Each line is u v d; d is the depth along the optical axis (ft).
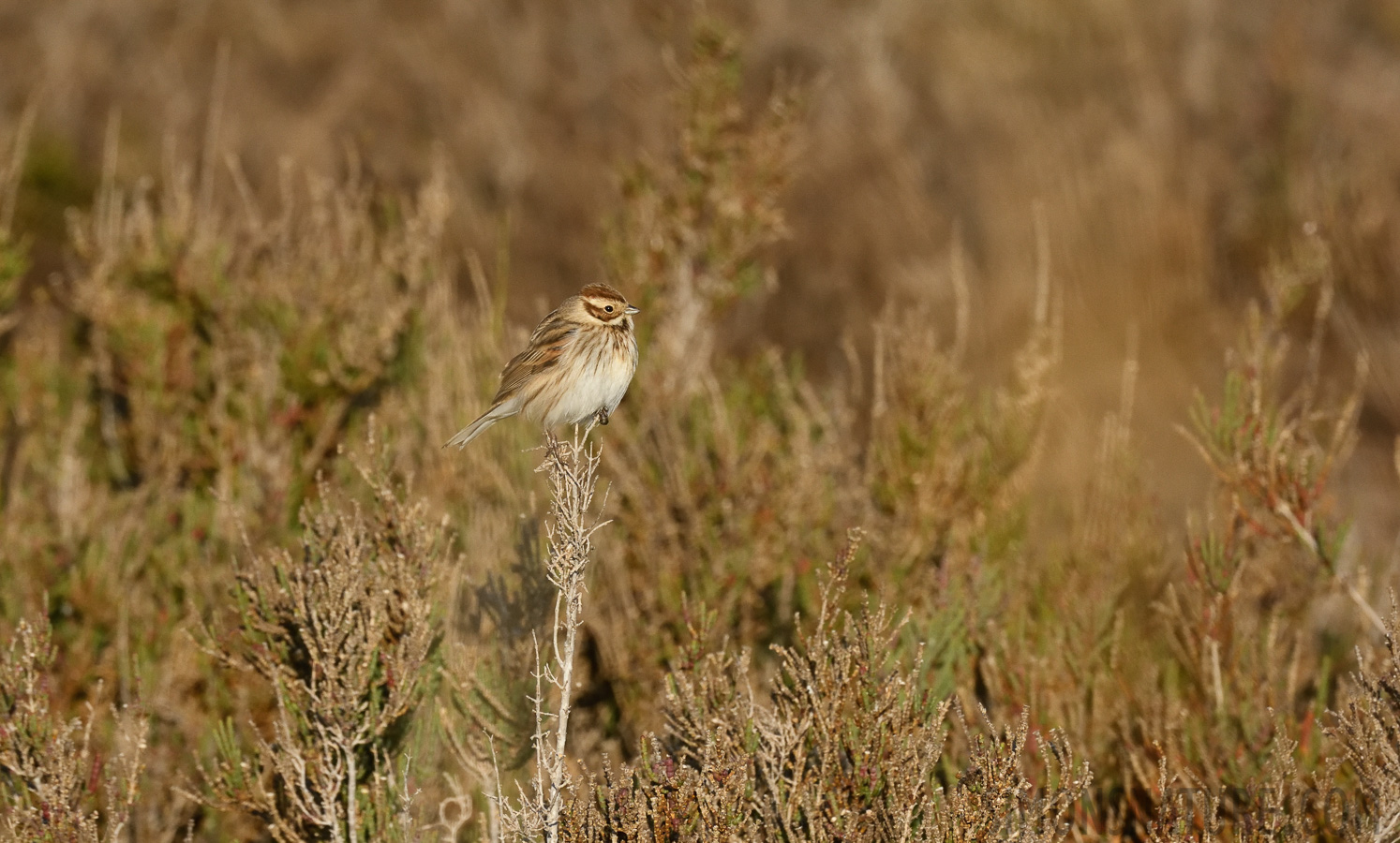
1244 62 79.00
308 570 30.22
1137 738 35.55
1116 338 61.05
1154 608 37.32
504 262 48.67
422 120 86.12
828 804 27.91
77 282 46.11
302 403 43.11
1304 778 32.53
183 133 84.53
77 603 38.68
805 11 86.94
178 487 44.21
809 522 40.73
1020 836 26.63
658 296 48.62
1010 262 66.74
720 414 41.65
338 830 28.71
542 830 26.43
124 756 31.17
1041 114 76.74
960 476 41.01
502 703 34.01
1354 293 61.46
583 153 81.35
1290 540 37.27
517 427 42.22
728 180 48.85
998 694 34.50
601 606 39.93
